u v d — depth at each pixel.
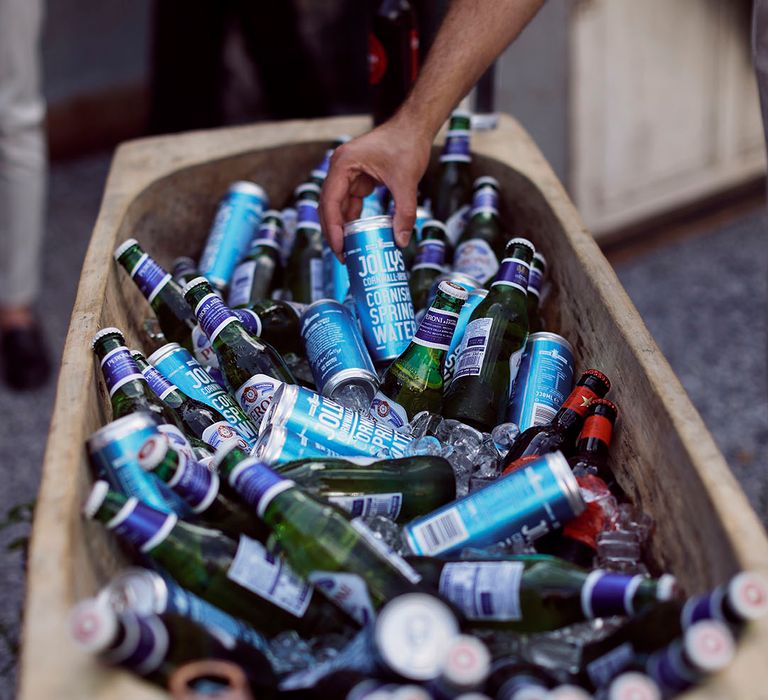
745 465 2.64
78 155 4.39
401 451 1.25
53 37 4.14
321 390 1.36
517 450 1.30
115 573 1.10
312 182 1.91
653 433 1.18
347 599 1.00
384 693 0.84
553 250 1.67
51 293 3.49
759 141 3.63
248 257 1.79
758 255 3.54
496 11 1.53
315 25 3.30
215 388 1.41
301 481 1.16
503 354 1.41
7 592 2.31
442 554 1.10
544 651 0.99
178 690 0.82
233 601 1.04
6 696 2.05
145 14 4.32
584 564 1.14
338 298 1.65
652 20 3.22
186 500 1.08
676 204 3.63
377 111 1.91
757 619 0.87
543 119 3.22
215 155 1.96
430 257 1.69
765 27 1.58
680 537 1.09
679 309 3.29
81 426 1.15
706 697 0.83
